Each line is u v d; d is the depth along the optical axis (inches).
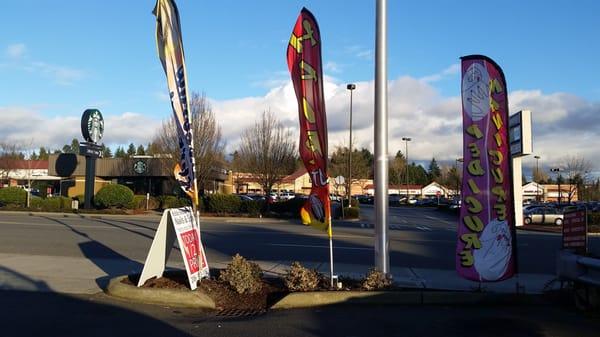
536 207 1472.7
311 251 590.9
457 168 3848.4
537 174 4148.6
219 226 995.9
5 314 284.7
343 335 251.1
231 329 261.0
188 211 349.1
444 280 399.2
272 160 1419.8
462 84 332.8
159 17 345.7
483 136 328.8
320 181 341.4
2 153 2452.0
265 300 328.5
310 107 339.9
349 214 1448.1
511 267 327.3
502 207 327.6
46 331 252.5
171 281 347.3
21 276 396.8
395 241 736.3
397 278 405.4
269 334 252.1
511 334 253.4
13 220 995.9
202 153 1451.8
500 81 329.1
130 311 297.0
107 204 1390.3
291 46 343.9
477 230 328.2
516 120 1280.8
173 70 342.6
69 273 413.7
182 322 275.3
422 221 1451.8
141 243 635.5
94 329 257.6
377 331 257.9
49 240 650.8
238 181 2792.8
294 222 1182.3
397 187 4352.9
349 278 368.5
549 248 709.9
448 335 251.4
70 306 306.5
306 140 342.0
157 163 1781.5
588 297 296.5
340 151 2598.4
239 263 345.4
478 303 322.0
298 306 312.8
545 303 324.8
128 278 360.5
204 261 362.3
